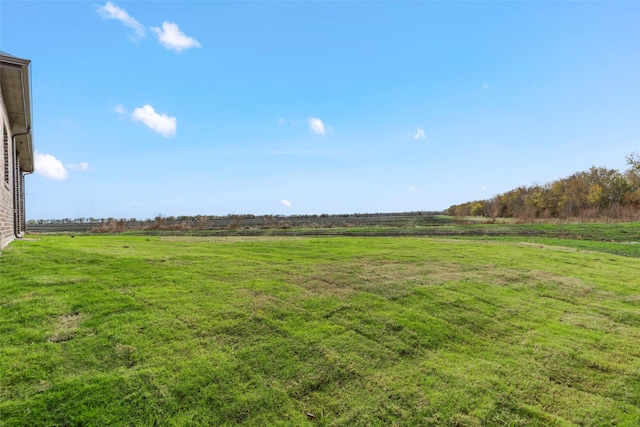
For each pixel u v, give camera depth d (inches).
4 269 293.7
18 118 491.8
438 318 265.4
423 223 1704.0
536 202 2178.9
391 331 237.3
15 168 604.4
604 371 210.7
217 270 349.7
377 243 645.3
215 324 219.8
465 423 157.5
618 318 298.2
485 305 302.5
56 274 288.0
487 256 528.1
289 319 239.6
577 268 478.3
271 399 161.3
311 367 187.8
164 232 1171.3
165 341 194.4
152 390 155.6
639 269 487.5
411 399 169.6
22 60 349.4
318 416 155.3
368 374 187.0
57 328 196.4
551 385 191.8
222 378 169.5
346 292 305.6
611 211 1717.5
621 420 167.2
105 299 241.0
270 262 409.1
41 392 146.3
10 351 169.8
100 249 424.5
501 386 185.3
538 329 264.4
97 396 147.6
